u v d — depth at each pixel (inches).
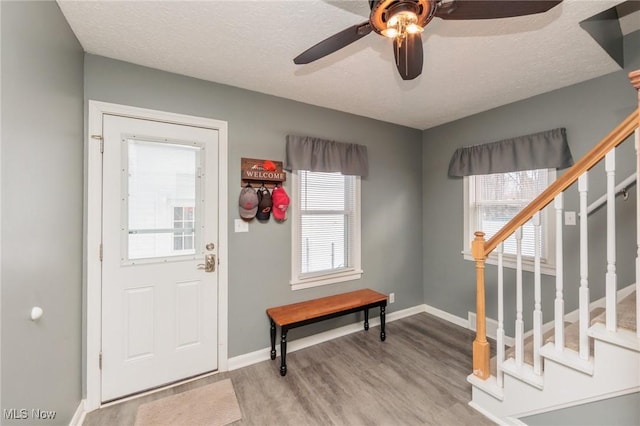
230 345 92.7
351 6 56.8
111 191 75.7
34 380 48.1
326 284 113.9
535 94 99.8
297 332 106.0
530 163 99.9
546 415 60.9
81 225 70.7
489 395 70.4
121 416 70.9
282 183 103.3
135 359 79.1
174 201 84.4
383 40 68.2
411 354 101.2
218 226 90.7
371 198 126.6
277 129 101.1
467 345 107.8
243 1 54.9
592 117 87.3
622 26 77.7
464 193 125.2
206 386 83.0
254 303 97.1
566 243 93.4
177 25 62.1
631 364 49.1
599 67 80.6
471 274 123.0
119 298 77.0
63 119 59.4
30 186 46.4
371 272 126.9
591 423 54.6
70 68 63.0
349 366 93.4
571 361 55.9
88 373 72.3
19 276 43.3
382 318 112.2
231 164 92.5
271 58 76.1
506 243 111.7
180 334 85.1
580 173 55.6
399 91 97.1
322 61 77.7
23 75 44.1
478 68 81.0
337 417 70.4
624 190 78.7
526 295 105.0
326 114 112.5
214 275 90.2
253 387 82.4
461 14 43.8
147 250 80.7
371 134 126.0
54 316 55.8
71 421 64.6
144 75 79.6
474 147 118.1
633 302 67.2
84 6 55.9
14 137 41.9
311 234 111.9
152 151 81.2
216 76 86.1
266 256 99.6
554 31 64.2
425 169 143.0
